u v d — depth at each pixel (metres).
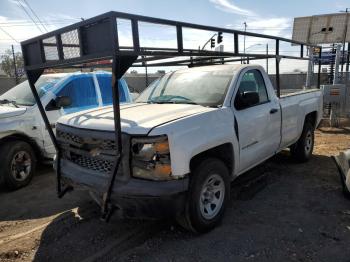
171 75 5.29
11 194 5.59
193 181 3.64
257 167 6.43
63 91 6.68
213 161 3.88
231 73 4.74
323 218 4.29
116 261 3.46
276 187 5.40
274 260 3.41
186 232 3.98
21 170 5.86
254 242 3.73
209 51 3.88
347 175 4.86
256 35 4.78
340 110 12.09
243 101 4.51
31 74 4.09
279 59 5.60
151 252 3.60
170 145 3.40
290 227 4.06
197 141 3.64
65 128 4.13
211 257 3.47
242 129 4.39
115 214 3.56
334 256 3.46
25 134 5.98
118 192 3.39
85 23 3.11
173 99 4.69
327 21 14.66
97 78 7.39
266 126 4.97
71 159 4.16
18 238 4.02
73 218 4.45
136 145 3.41
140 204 3.34
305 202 4.79
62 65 3.65
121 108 4.40
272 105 5.21
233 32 4.23
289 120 5.76
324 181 5.65
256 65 5.19
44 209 4.89
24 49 4.01
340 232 3.93
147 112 3.98
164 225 4.15
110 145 3.57
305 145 6.64
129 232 4.04
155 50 3.29
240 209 4.59
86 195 5.19
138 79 22.64
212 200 3.97
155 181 3.38
